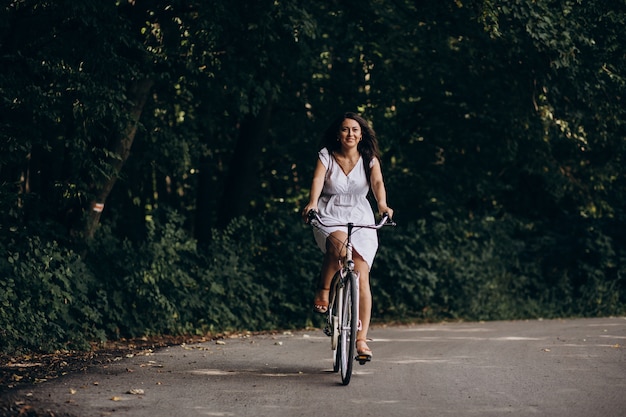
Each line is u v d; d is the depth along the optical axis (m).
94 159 14.35
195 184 23.50
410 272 19.45
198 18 14.76
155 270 14.48
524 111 19.69
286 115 21.44
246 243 17.34
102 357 10.88
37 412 6.87
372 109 20.23
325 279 8.87
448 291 20.05
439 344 12.19
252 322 16.55
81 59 13.52
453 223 20.75
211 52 15.62
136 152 18.77
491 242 21.16
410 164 22.27
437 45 19.38
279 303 17.44
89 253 14.25
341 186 8.75
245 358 10.48
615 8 17.69
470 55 18.81
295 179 22.20
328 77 20.70
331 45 19.05
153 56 14.83
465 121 21.58
